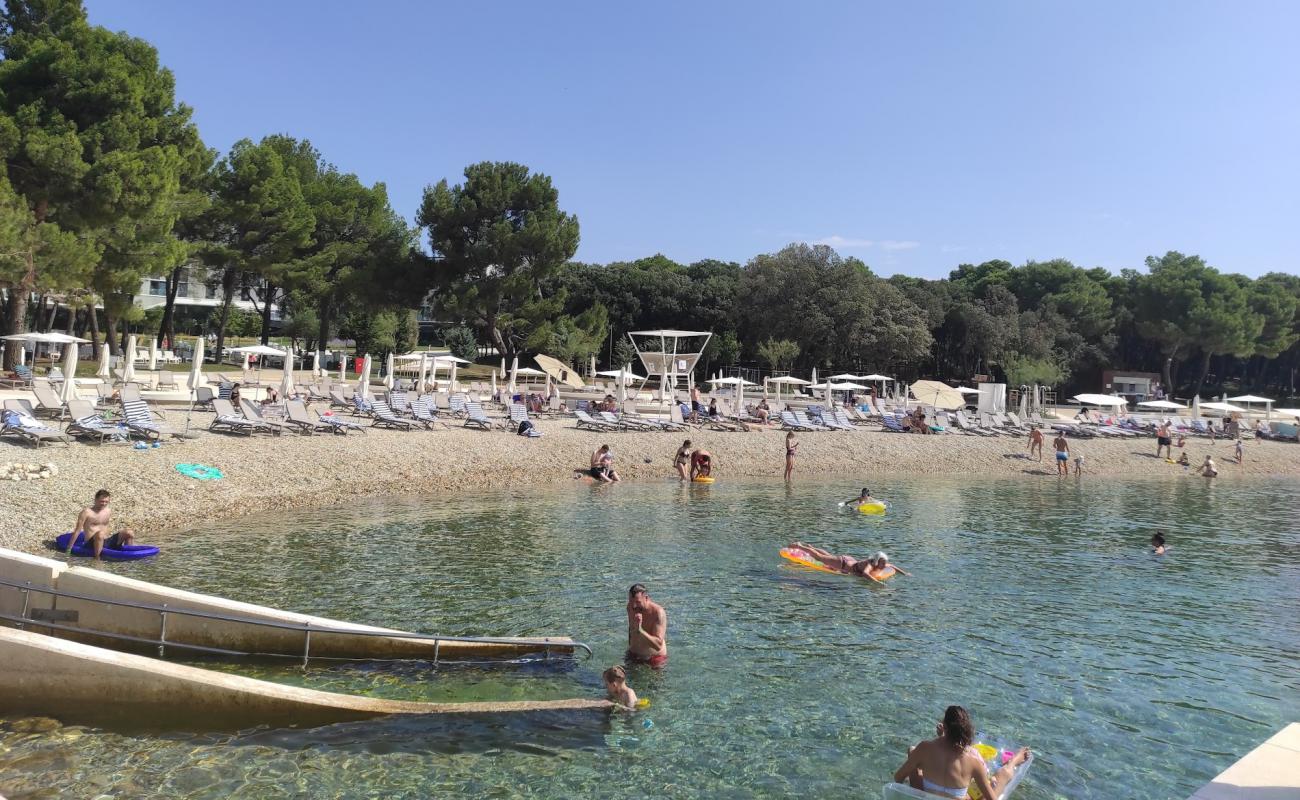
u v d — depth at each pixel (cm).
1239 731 768
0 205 2300
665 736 723
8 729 688
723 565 1349
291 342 6381
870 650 963
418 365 4269
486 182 5081
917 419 3534
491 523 1627
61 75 2675
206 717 714
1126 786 660
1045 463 3142
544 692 818
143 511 1439
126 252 2808
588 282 7275
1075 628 1073
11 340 2798
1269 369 7844
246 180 4041
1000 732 752
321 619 883
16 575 872
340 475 1952
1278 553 1602
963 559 1475
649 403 3553
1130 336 7581
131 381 2503
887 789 585
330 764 650
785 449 2856
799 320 6494
